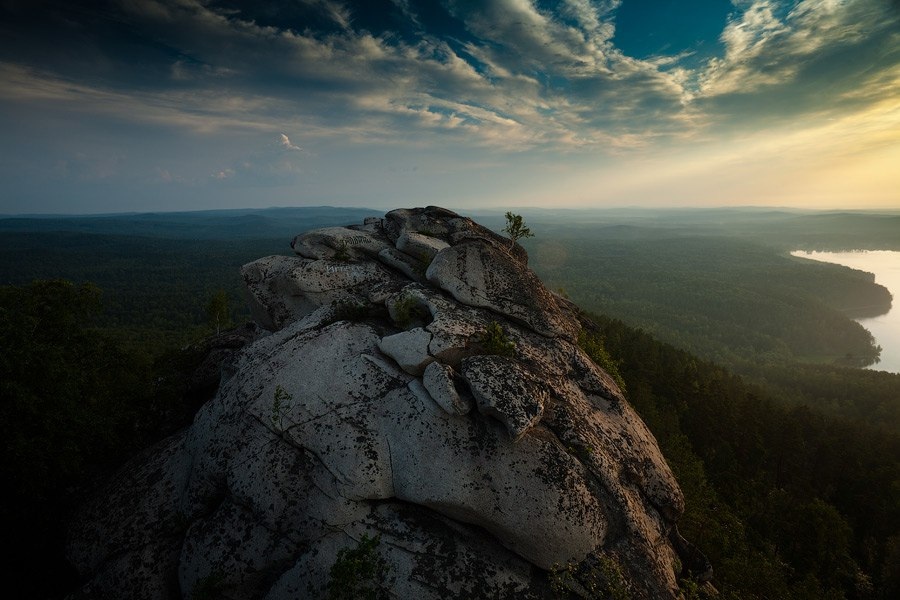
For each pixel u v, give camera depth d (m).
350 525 10.36
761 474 40.66
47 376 13.77
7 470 13.04
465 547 10.13
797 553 29.30
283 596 9.97
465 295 14.61
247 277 19.25
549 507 10.06
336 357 13.06
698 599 11.71
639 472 12.06
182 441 14.02
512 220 20.56
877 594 27.94
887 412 82.06
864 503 39.78
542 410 10.77
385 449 10.90
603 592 9.75
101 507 12.77
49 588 12.66
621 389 18.25
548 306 15.28
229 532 10.90
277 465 11.27
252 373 13.32
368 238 20.12
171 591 11.24
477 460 10.45
